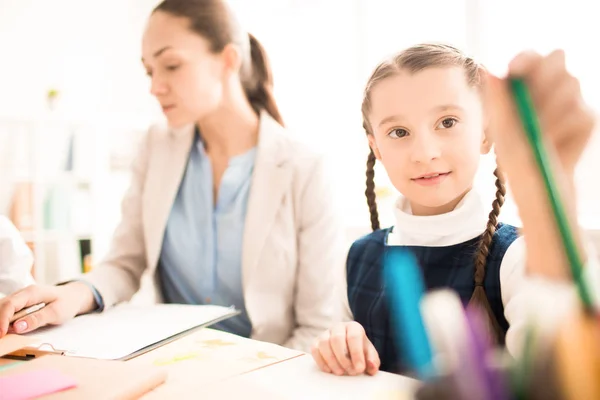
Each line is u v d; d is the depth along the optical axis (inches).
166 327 24.6
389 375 18.1
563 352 6.9
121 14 119.4
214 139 38.1
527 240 8.4
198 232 37.1
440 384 7.4
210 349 21.8
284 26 102.4
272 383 17.4
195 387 16.9
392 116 23.6
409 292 7.9
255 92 40.4
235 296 36.9
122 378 16.3
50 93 107.2
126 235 38.7
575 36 63.7
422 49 24.1
